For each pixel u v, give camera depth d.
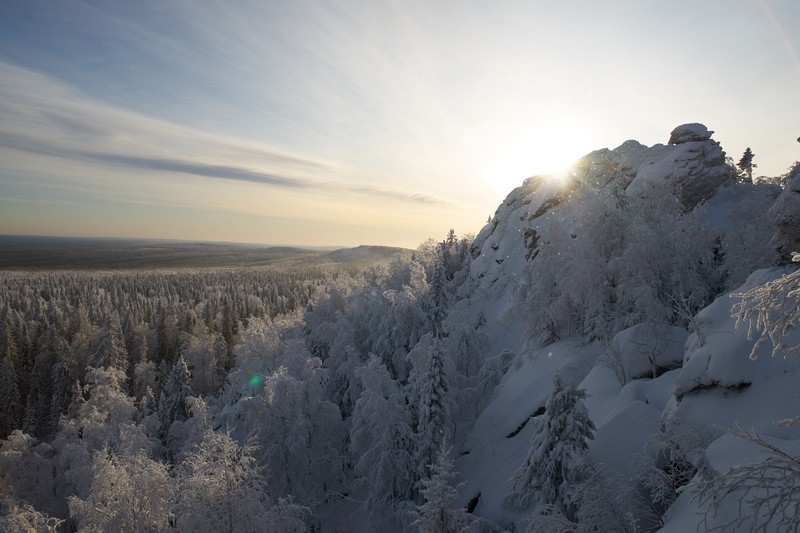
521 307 30.36
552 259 29.27
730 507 8.77
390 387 26.22
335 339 37.75
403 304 37.59
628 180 39.97
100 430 32.69
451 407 24.72
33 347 69.38
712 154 34.22
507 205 60.50
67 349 64.75
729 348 12.57
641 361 19.53
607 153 48.91
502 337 40.06
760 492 8.41
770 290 5.70
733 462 9.89
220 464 16.23
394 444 24.09
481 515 20.22
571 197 41.88
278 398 25.06
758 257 22.97
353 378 32.91
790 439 10.05
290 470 24.91
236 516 15.59
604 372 21.25
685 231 25.06
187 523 15.04
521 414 24.64
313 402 26.56
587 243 26.38
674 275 23.48
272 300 136.50
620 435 15.41
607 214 27.61
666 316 21.58
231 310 92.00
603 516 12.30
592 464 13.94
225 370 68.81
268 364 36.62
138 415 41.97
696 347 14.59
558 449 14.94
